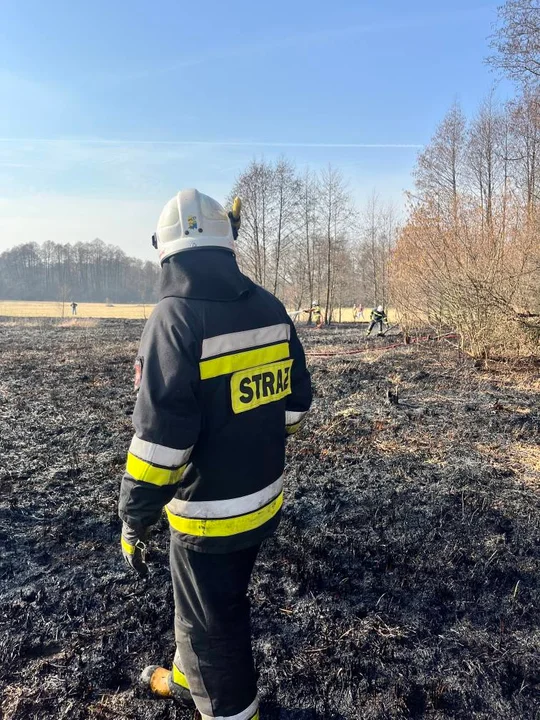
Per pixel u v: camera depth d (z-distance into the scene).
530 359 10.84
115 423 6.58
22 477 4.61
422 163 24.91
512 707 2.19
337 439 5.70
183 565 1.76
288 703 2.18
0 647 2.46
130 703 2.16
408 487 4.34
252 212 36.34
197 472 1.68
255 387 1.72
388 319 21.88
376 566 3.17
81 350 15.73
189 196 1.73
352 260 43.94
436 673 2.35
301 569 3.10
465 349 12.25
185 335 1.56
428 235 11.83
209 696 1.76
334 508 3.95
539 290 10.58
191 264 1.67
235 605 1.77
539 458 5.13
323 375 9.90
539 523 3.72
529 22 12.67
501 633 2.63
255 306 1.77
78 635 2.55
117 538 3.52
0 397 8.24
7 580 3.01
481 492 4.23
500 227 10.99
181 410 1.52
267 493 1.79
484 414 6.81
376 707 2.16
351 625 2.63
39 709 2.12
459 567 3.18
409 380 9.42
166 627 2.62
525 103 14.50
